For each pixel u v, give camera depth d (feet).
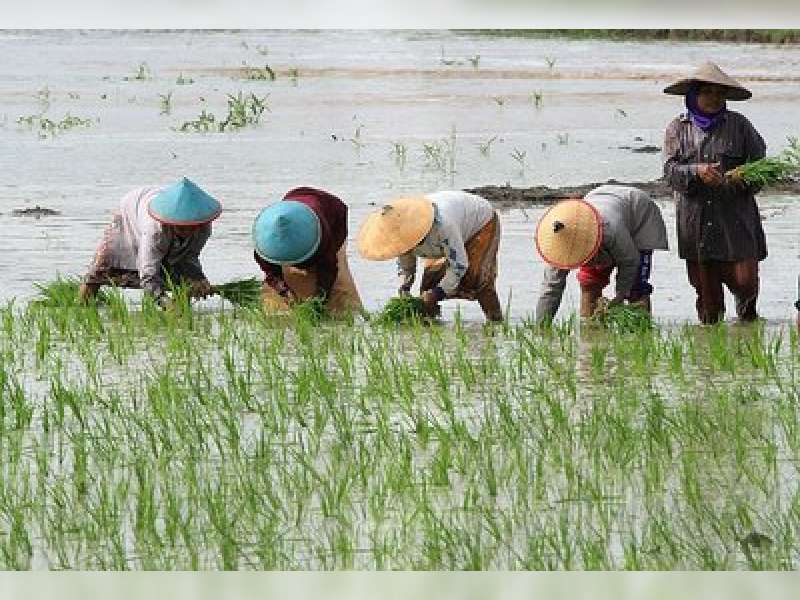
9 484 75.61
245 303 113.19
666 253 137.49
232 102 212.43
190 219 109.19
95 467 78.59
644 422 84.43
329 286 110.73
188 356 99.71
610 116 212.43
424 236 105.40
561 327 107.86
